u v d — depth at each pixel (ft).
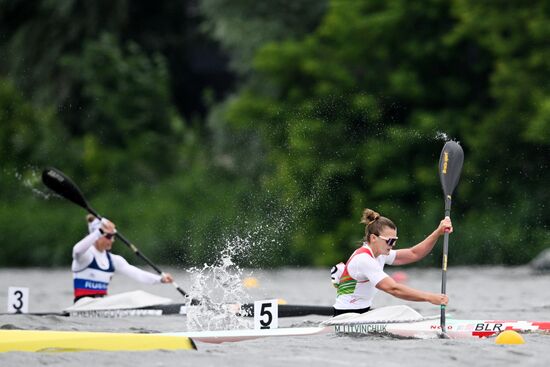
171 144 407.44
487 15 312.09
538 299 173.68
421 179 304.09
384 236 104.78
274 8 393.29
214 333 103.19
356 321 104.27
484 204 304.09
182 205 349.41
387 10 336.49
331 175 307.37
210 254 319.06
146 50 478.18
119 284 247.09
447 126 316.60
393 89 330.95
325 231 307.17
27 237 364.99
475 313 141.28
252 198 325.83
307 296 192.65
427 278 253.24
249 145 354.13
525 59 307.37
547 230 295.89
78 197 144.25
